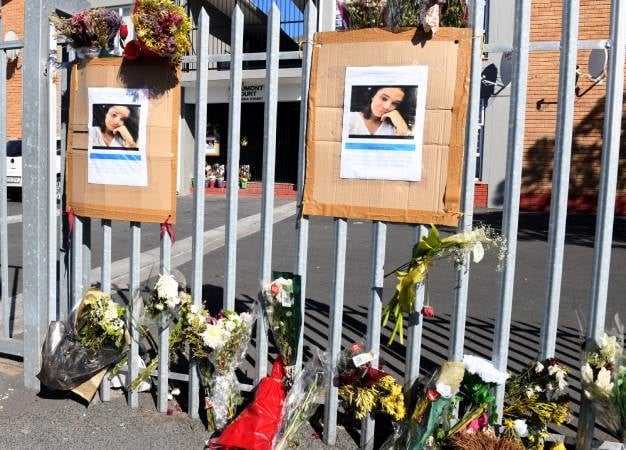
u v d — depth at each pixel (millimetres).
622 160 12727
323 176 3057
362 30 2947
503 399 2951
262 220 3217
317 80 3035
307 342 4785
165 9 3191
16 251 9062
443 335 5043
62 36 3641
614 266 7848
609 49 2658
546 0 12602
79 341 3553
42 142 3682
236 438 2967
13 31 16984
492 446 2678
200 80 3277
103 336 3504
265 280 3246
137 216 3479
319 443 3164
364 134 2967
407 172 2910
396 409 2910
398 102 2898
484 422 2879
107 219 3598
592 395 2701
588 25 12422
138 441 3205
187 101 15617
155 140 3424
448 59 2826
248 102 16172
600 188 2742
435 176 2871
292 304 3160
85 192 3619
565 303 6152
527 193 13508
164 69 3383
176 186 3436
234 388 3342
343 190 3025
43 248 3742
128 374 3619
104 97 3510
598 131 12734
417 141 2885
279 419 3064
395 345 4773
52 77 3699
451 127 2834
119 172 3504
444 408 2857
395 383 3008
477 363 2883
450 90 2826
